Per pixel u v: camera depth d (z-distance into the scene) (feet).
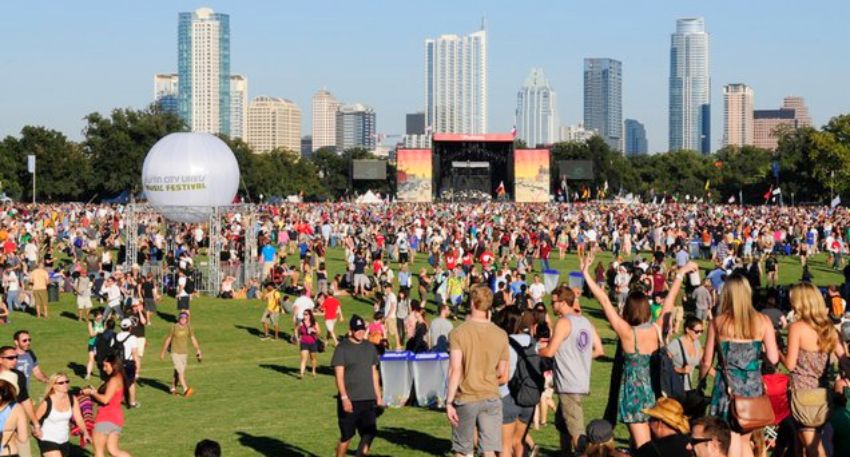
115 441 60.70
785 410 46.47
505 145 468.34
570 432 49.26
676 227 241.35
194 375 108.78
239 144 615.57
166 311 159.12
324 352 124.36
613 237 234.17
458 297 152.87
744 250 211.00
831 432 45.44
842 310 89.35
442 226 252.21
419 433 72.23
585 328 49.29
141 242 208.13
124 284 150.61
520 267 168.76
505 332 48.32
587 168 566.36
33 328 142.10
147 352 126.41
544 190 465.06
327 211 333.01
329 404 89.10
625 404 44.96
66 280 171.22
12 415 51.70
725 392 42.68
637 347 45.03
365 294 174.29
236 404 89.97
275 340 135.95
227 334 140.56
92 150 531.09
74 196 544.62
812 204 598.34
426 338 96.12
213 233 177.27
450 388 46.88
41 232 245.04
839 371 49.57
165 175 176.04
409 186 467.11
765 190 630.33
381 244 223.30
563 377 49.24
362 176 588.91
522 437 52.54
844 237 233.96
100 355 89.51
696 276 136.15
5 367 55.01
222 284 174.91
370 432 57.62
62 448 57.16
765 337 42.60
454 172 472.44
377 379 57.67
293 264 217.56
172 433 76.48
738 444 41.83
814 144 529.04
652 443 36.14
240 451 69.41
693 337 55.83
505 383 48.32
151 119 526.98
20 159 522.06
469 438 47.16
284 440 72.64
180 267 176.55
